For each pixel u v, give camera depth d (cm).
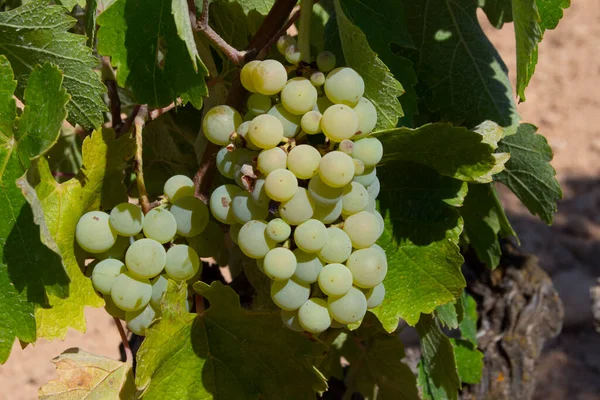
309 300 44
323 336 57
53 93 41
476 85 56
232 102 49
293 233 43
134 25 45
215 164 49
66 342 149
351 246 43
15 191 42
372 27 51
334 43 52
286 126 44
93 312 159
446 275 48
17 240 42
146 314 46
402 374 61
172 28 45
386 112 46
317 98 45
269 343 47
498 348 71
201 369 47
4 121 43
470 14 56
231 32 53
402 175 49
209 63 52
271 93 43
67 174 58
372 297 45
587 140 218
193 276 47
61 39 45
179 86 45
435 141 46
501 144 57
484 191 58
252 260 52
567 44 260
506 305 71
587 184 200
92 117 46
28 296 43
